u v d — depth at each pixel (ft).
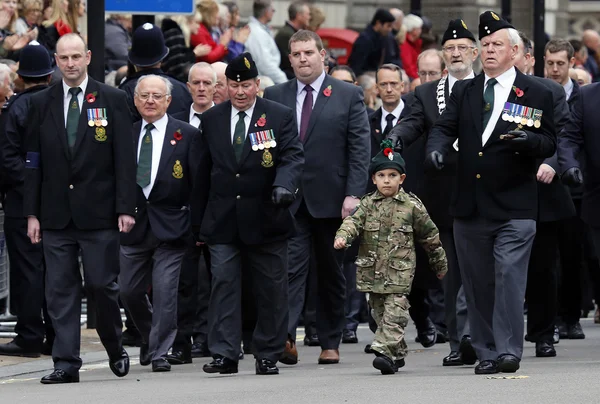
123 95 122.72
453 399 100.12
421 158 149.28
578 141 131.64
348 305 160.35
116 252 122.31
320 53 138.10
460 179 119.34
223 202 124.16
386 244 124.16
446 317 132.98
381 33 226.58
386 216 124.26
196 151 126.52
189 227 135.33
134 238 134.92
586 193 132.67
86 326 166.09
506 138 115.44
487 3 332.60
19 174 141.28
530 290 139.54
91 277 121.29
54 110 121.90
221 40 190.90
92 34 156.04
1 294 155.43
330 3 295.89
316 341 154.81
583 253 175.42
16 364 138.51
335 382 114.42
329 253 135.74
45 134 121.49
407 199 124.57
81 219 120.57
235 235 123.95
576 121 131.34
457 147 124.47
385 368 122.42
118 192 121.19
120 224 121.39
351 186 135.54
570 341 159.12
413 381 113.29
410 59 236.84
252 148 124.16
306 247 135.74
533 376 113.60
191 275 139.85
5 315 161.27
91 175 121.19
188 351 140.15
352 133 136.46
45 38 178.29
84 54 122.01
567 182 129.39
